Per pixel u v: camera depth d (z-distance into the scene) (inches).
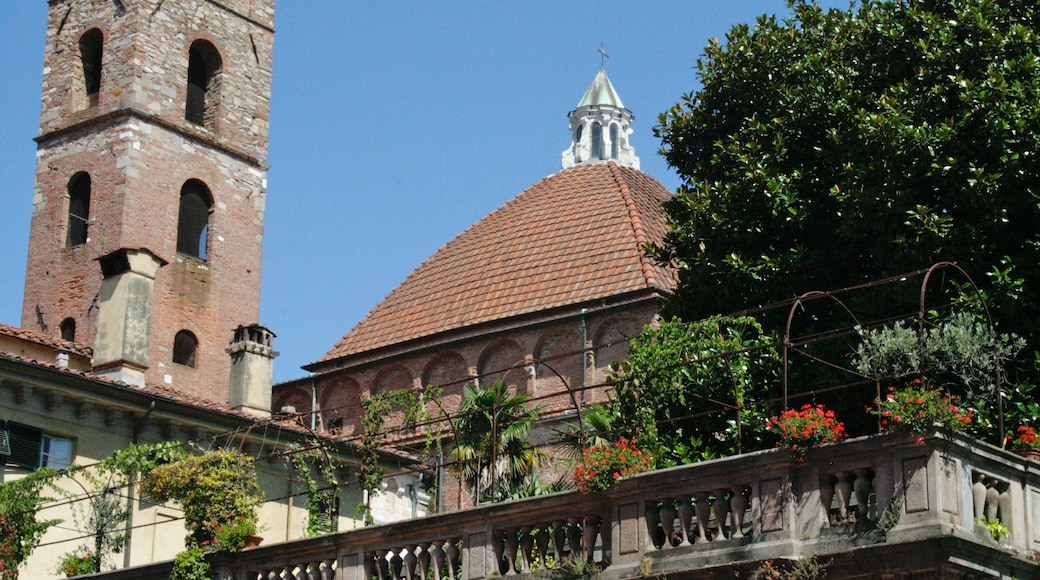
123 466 1469.0
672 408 1176.2
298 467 1579.7
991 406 1039.0
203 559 1091.3
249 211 2442.2
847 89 1278.3
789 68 1331.2
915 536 737.0
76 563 1393.9
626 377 1190.9
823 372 1160.2
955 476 749.3
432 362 2295.8
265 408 2068.2
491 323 2225.6
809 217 1257.4
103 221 2282.2
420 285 2470.5
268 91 2527.1
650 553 839.1
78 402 1561.3
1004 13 1249.4
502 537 916.0
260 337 2100.1
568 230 2351.1
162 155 2327.8
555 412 2070.6
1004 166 1132.5
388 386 2340.1
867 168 1189.7
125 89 2319.1
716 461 821.2
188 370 2271.2
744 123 1346.0
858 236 1194.0
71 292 2282.2
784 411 831.7
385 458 1822.1
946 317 1114.7
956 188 1152.2
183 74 2395.4
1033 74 1187.3
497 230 2476.6
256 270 2431.1
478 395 1611.7
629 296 2106.3
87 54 2415.1
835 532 773.3
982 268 1144.2
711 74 1378.0
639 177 2549.2
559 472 1991.9
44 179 2367.1
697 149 1393.9
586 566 863.7
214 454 1184.2
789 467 795.4
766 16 1384.1
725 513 821.2
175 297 2281.0
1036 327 1102.4
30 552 1408.7
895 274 1158.3
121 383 1589.6
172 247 2305.6
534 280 2272.4
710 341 1182.9
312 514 1526.8
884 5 1310.3
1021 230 1155.9
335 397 2402.8
